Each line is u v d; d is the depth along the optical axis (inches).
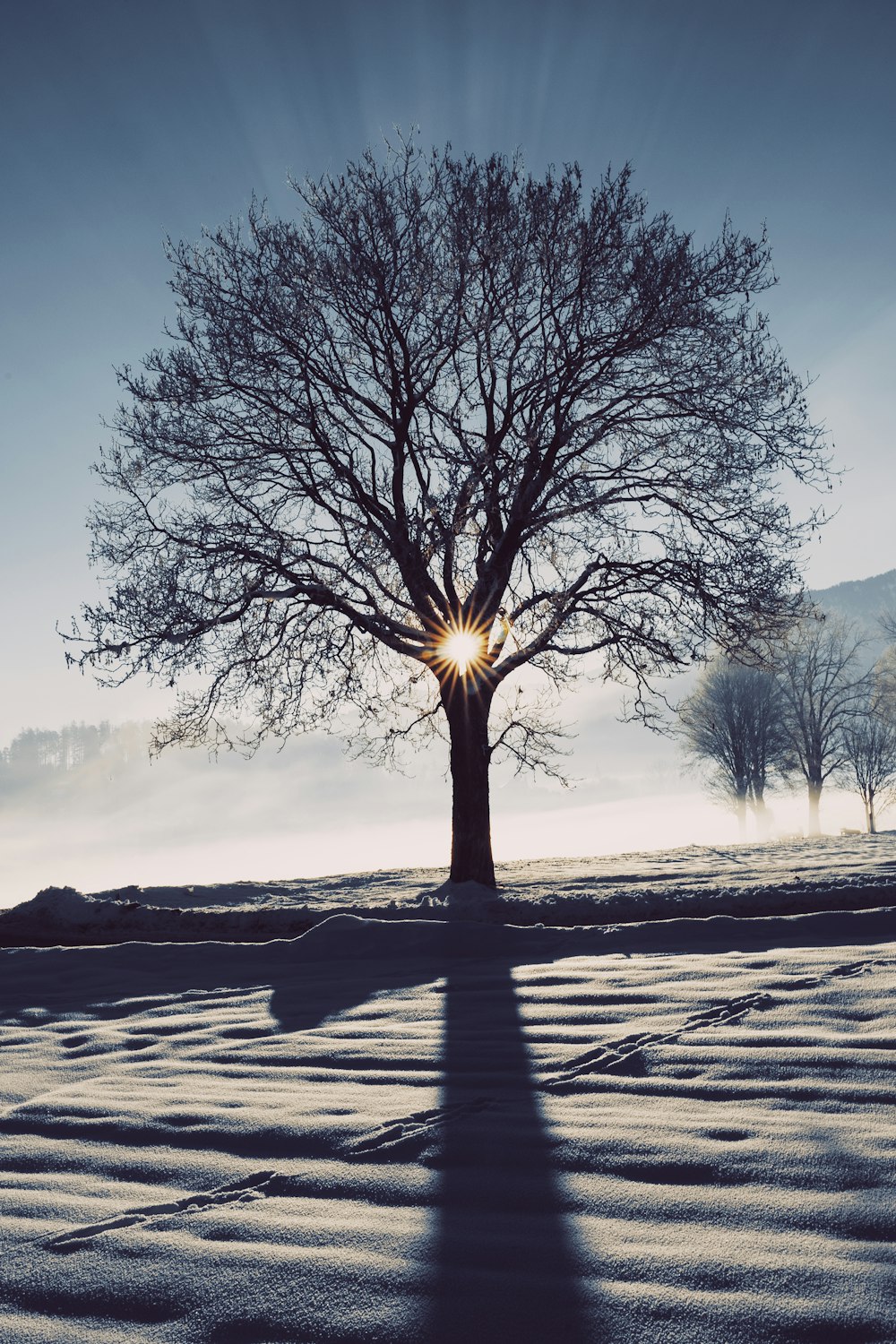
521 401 643.5
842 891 403.2
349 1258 105.4
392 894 654.5
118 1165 139.2
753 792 1953.7
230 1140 146.9
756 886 449.4
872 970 229.6
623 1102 153.5
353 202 638.5
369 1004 241.8
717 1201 114.3
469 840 636.7
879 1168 120.0
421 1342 88.5
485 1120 148.3
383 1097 164.4
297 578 620.7
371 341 647.1
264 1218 117.3
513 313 628.7
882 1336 84.7
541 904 429.7
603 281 628.1
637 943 297.3
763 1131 135.9
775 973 235.5
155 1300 98.9
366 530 619.5
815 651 1941.4
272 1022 229.8
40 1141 152.6
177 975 305.0
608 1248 104.0
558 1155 132.0
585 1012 213.0
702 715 2004.2
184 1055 204.5
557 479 637.9
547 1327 89.5
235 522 634.8
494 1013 220.1
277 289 629.0
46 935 451.5
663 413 643.5
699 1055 174.4
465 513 582.6
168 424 640.4
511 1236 108.3
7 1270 107.3
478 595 636.1
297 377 635.5
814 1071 161.3
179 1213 120.6
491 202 615.8
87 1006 265.1
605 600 646.5
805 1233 105.0
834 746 2000.5
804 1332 86.1
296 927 442.3
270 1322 93.6
